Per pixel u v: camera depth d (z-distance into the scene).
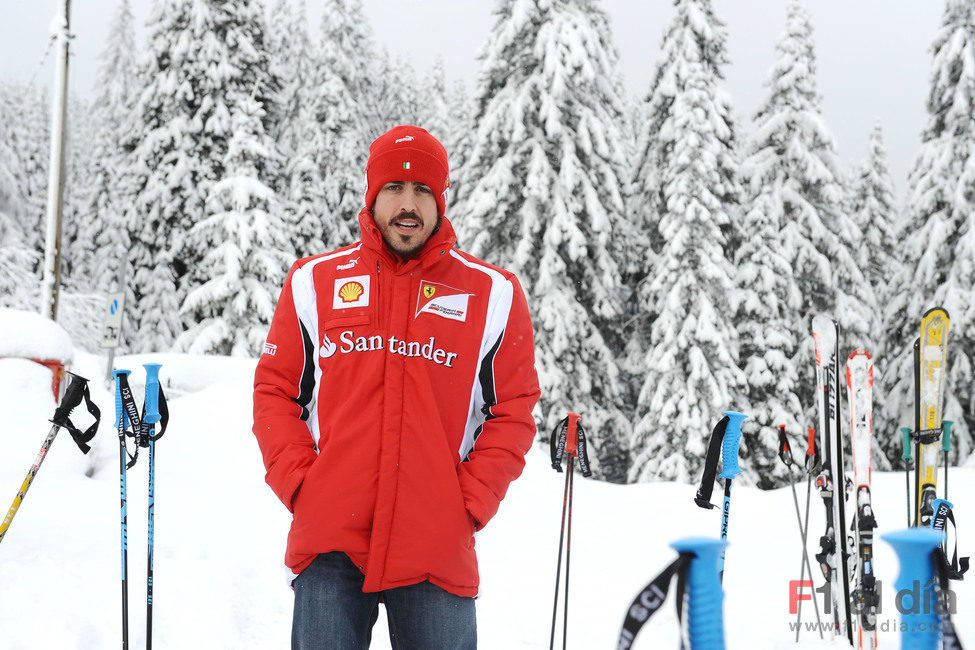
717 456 2.83
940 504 2.93
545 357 19.00
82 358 8.98
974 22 21.31
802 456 19.73
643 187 22.14
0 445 5.80
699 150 19.34
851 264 21.95
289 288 2.40
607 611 5.05
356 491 2.20
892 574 5.62
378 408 2.25
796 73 22.19
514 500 7.84
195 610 4.05
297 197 28.38
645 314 21.81
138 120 24.80
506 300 2.42
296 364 2.37
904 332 22.98
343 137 30.16
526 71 19.88
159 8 24.28
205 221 21.14
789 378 20.30
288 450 2.28
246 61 23.91
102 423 6.91
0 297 17.44
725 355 18.56
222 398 9.29
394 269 2.36
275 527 5.74
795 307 21.09
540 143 19.20
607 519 7.76
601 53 19.69
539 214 19.20
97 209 28.09
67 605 3.71
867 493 3.93
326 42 30.69
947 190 21.23
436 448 2.26
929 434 3.86
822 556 4.36
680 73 20.16
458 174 24.92
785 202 22.06
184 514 5.70
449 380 2.32
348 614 2.19
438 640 2.20
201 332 20.56
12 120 30.27
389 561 2.18
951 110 21.36
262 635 4.14
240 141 21.72
